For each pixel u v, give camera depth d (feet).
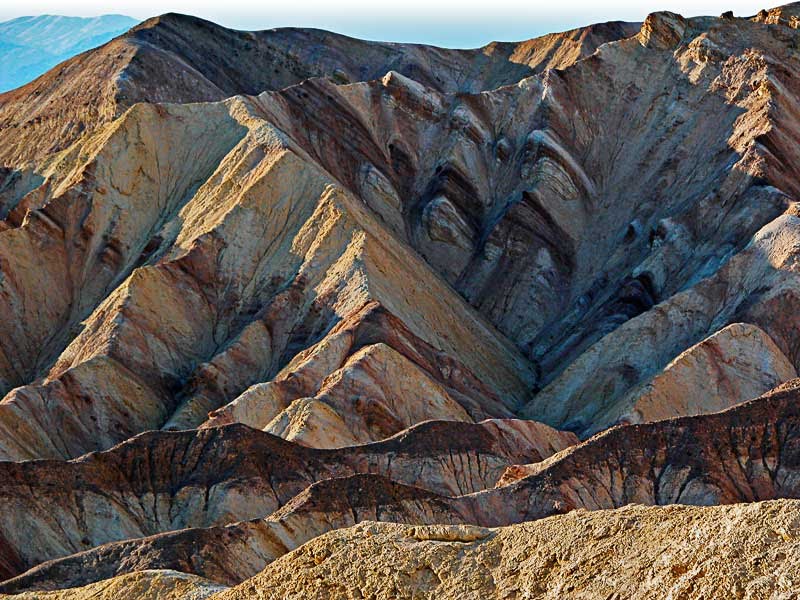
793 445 230.89
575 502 222.69
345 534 134.92
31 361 356.79
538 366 365.20
